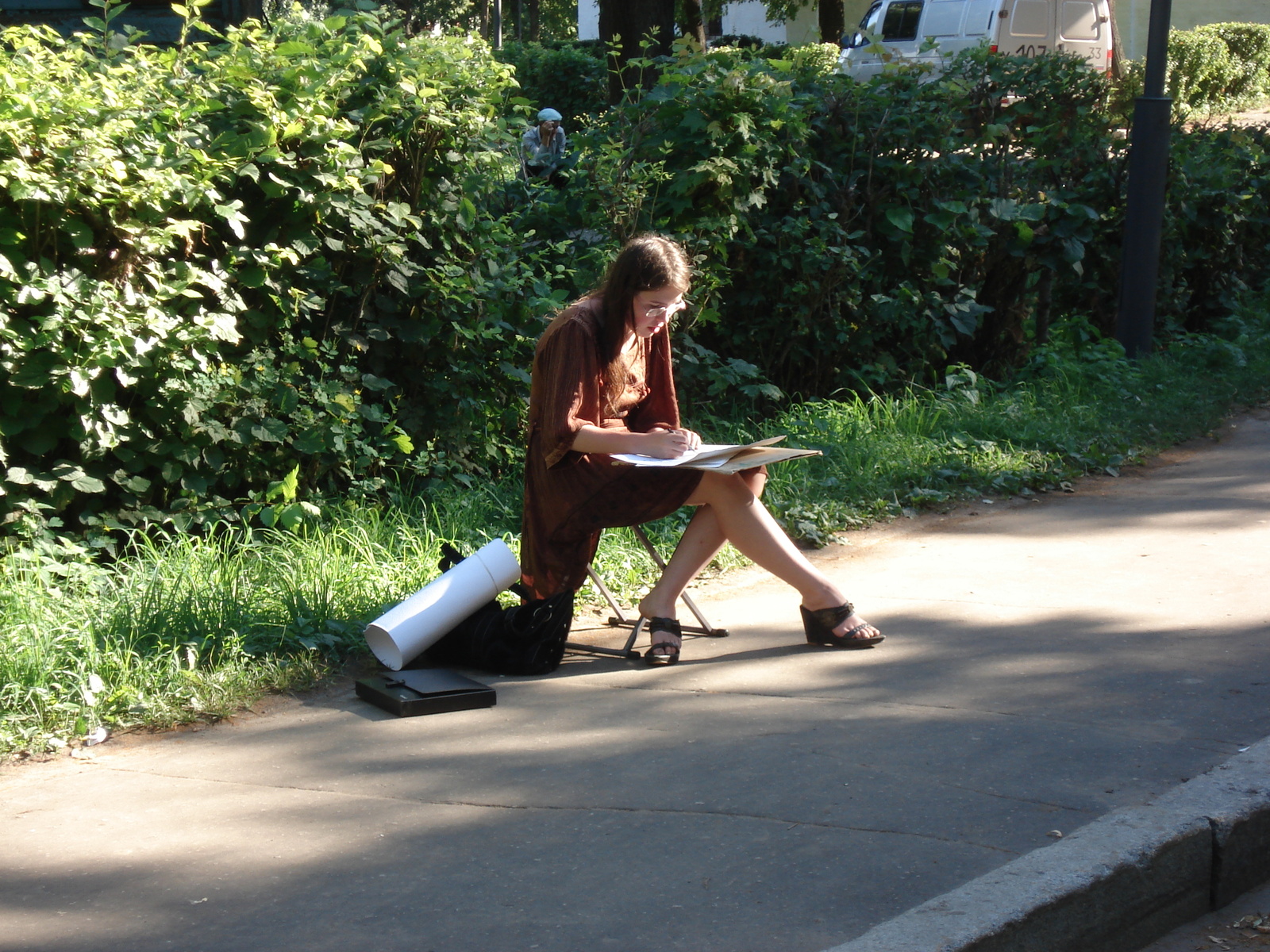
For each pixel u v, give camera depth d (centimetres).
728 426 709
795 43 3494
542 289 612
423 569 485
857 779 322
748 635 446
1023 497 638
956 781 319
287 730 370
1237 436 767
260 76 534
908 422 714
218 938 257
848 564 533
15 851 295
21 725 362
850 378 778
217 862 288
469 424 598
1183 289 1033
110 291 471
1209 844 290
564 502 418
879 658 416
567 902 268
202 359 493
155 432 504
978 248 815
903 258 765
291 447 538
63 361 464
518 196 720
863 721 361
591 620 472
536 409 429
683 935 254
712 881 274
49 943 256
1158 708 364
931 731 352
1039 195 845
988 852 282
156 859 291
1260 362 934
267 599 446
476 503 566
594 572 453
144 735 369
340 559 482
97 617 425
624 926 258
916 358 806
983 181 805
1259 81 2836
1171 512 596
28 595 431
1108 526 576
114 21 1115
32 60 485
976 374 817
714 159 668
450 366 594
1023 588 488
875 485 626
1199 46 2617
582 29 4756
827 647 430
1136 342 904
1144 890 277
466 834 300
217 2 1131
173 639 414
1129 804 303
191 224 487
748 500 422
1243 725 350
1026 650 418
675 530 552
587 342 409
